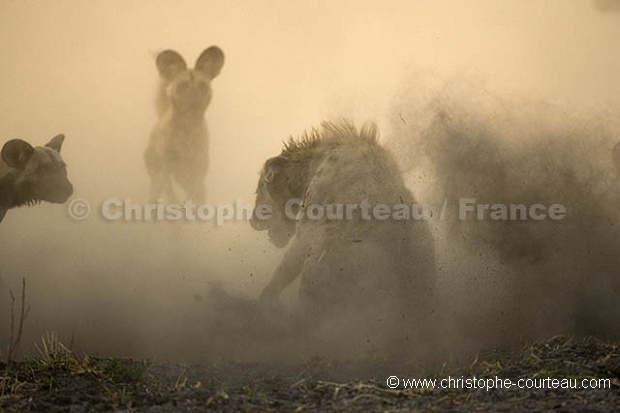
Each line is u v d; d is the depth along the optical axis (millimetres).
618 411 18562
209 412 19406
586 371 21953
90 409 19781
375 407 19672
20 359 28422
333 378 22703
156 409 19547
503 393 20422
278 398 20516
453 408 19438
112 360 23938
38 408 19812
